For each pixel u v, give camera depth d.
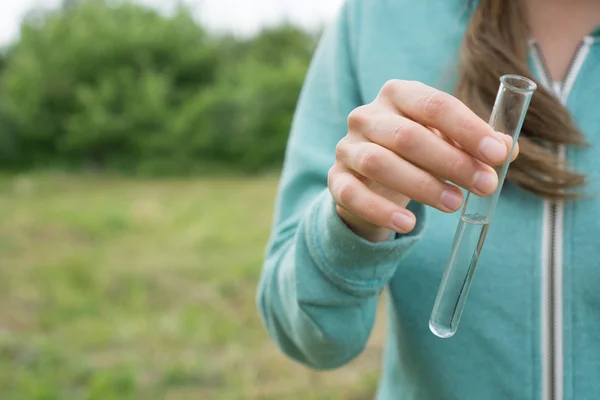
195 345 2.54
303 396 2.11
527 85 0.43
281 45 12.16
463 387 0.58
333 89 0.66
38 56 10.12
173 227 4.81
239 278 3.37
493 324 0.57
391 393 0.64
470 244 0.46
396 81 0.45
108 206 5.68
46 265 3.68
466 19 0.62
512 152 0.44
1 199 6.47
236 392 2.14
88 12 10.64
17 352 2.45
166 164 9.74
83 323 2.79
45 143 10.18
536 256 0.56
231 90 10.31
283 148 10.12
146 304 3.06
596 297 0.55
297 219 0.62
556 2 0.59
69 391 2.17
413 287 0.59
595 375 0.55
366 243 0.50
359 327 0.57
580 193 0.55
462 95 0.58
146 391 2.18
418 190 0.43
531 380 0.56
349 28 0.66
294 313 0.57
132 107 9.91
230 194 6.80
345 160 0.46
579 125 0.57
